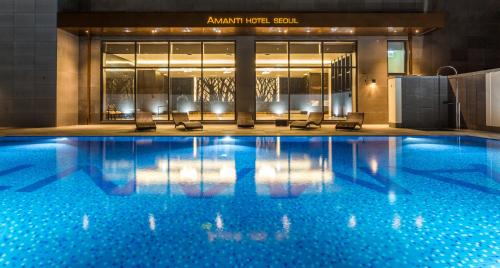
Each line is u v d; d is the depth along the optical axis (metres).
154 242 4.00
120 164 9.01
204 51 22.39
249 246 3.90
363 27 19.70
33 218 4.81
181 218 4.82
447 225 4.54
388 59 22.39
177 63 22.47
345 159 9.77
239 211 5.13
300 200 5.70
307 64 22.44
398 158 9.91
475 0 22.42
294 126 17.97
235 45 22.05
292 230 4.38
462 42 22.45
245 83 21.98
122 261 3.54
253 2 21.50
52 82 19.53
